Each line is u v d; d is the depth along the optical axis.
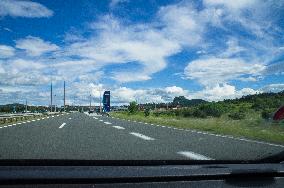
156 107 111.94
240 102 84.75
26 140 10.45
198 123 24.30
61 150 7.85
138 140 10.93
